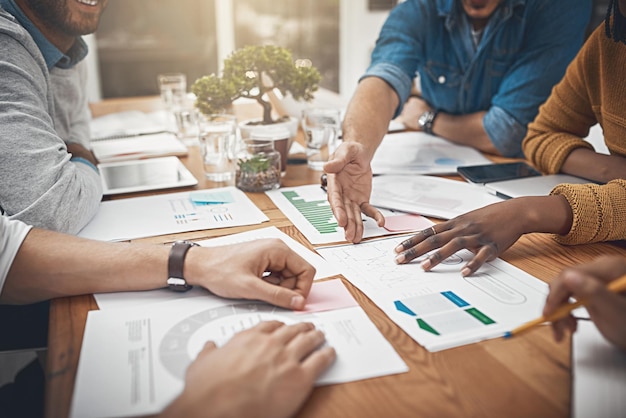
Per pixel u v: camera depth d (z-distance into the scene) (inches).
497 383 24.4
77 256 32.9
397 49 62.8
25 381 46.4
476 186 49.6
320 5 153.0
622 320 23.3
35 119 40.6
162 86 78.2
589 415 21.7
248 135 56.7
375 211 42.6
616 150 47.8
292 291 30.7
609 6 44.1
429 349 26.7
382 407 23.0
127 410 23.0
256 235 40.5
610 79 46.2
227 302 31.4
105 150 63.4
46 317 45.7
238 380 22.3
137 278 32.4
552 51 60.4
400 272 34.5
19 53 42.6
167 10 145.2
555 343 27.1
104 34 142.3
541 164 52.8
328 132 56.1
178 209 45.9
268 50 57.6
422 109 71.2
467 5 60.7
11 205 38.4
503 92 62.2
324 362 24.8
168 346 27.3
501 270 34.7
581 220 37.2
